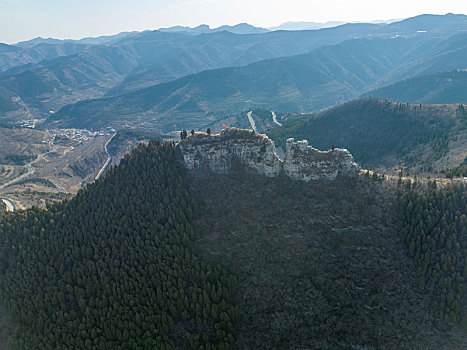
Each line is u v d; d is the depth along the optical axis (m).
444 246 116.25
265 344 108.19
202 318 111.31
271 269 123.75
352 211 134.50
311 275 121.62
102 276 118.75
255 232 133.00
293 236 131.12
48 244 130.75
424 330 105.69
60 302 116.00
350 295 116.25
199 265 121.56
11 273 126.56
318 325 111.56
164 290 114.62
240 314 112.44
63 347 105.94
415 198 129.38
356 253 124.25
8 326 118.31
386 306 112.00
